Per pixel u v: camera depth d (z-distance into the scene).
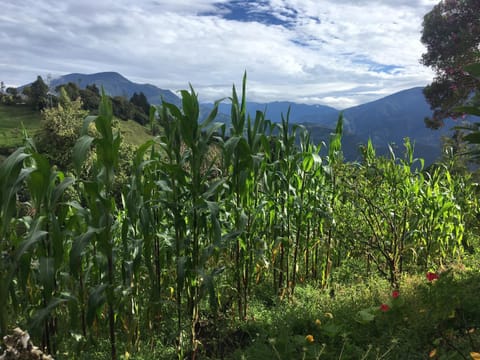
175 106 3.21
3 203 2.29
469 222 6.11
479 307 3.03
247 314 4.23
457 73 19.61
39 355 1.99
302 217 5.09
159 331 3.89
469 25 19.66
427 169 6.77
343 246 5.95
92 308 2.80
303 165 4.99
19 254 2.29
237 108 3.82
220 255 4.41
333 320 3.53
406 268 5.86
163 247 4.14
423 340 2.91
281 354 2.92
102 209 2.82
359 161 5.71
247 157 3.78
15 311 2.86
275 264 5.29
